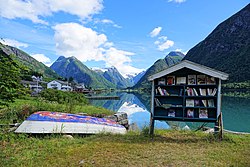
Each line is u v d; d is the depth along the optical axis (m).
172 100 10.05
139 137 9.22
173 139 8.99
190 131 11.04
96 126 10.88
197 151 7.21
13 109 13.42
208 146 7.90
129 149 7.29
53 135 9.38
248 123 24.12
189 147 7.75
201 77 9.61
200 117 9.54
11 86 9.11
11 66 8.93
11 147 7.42
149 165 5.86
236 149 7.49
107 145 7.79
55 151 7.01
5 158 6.27
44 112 10.66
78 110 18.11
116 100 67.31
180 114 9.91
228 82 104.06
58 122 10.04
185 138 9.25
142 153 6.87
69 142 8.19
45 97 23.42
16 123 11.27
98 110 20.56
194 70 9.48
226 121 25.42
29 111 13.96
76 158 6.36
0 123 11.12
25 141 8.27
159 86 10.10
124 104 52.31
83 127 10.43
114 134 9.92
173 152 7.06
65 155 6.62
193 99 9.72
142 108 42.59
